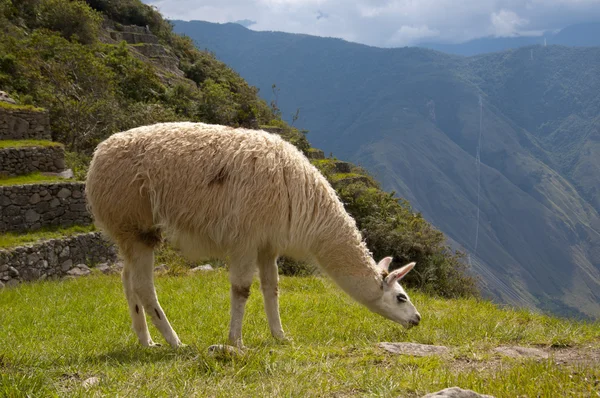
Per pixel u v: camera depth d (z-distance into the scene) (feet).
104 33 191.31
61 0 167.12
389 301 21.53
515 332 21.93
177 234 18.79
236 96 168.96
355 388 13.88
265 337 21.18
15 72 109.70
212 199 18.21
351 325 25.50
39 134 74.69
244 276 18.74
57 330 23.70
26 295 35.83
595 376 14.02
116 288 37.86
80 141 98.07
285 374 15.03
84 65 117.80
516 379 13.76
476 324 24.32
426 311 30.83
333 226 20.15
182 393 13.26
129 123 108.06
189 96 150.10
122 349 18.99
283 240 19.12
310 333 22.90
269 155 18.76
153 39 206.90
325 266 20.97
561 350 19.38
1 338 21.42
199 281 40.01
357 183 89.76
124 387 13.73
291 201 18.95
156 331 23.38
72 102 101.30
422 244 72.59
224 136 18.99
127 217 18.76
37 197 58.59
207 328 23.85
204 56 230.27
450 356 17.62
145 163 18.43
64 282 42.91
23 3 166.30
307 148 135.13
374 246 74.38
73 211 60.95
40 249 52.85
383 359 16.92
